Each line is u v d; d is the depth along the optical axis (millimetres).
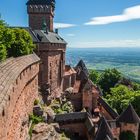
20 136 36594
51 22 96812
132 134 65625
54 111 69125
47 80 71062
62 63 87250
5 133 22828
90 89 83750
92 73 145875
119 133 65938
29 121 49094
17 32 51625
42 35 71312
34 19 94000
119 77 136250
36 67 54312
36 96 57000
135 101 85812
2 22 47094
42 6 93000
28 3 93125
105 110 81500
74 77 97375
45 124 52188
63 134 62844
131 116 65812
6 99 22656
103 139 52531
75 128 67375
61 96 83750
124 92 106812
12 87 26797
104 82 136625
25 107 42562
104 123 54562
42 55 70250
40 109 53500
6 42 46469
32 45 58656
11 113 26844
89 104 83875
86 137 66938
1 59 35500
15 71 31938
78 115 68250
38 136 48469
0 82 24625
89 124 64625
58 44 80375
